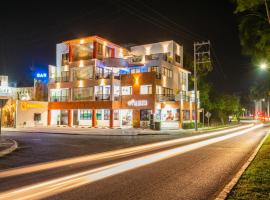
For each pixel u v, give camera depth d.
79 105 48.25
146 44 53.84
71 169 11.48
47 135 31.38
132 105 44.78
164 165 12.46
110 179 9.65
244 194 7.38
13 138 27.28
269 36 15.83
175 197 7.57
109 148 19.56
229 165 12.48
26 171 11.09
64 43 51.69
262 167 11.23
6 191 8.05
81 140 25.83
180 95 46.03
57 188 8.41
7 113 49.06
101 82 46.12
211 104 64.75
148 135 33.41
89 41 48.88
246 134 35.09
